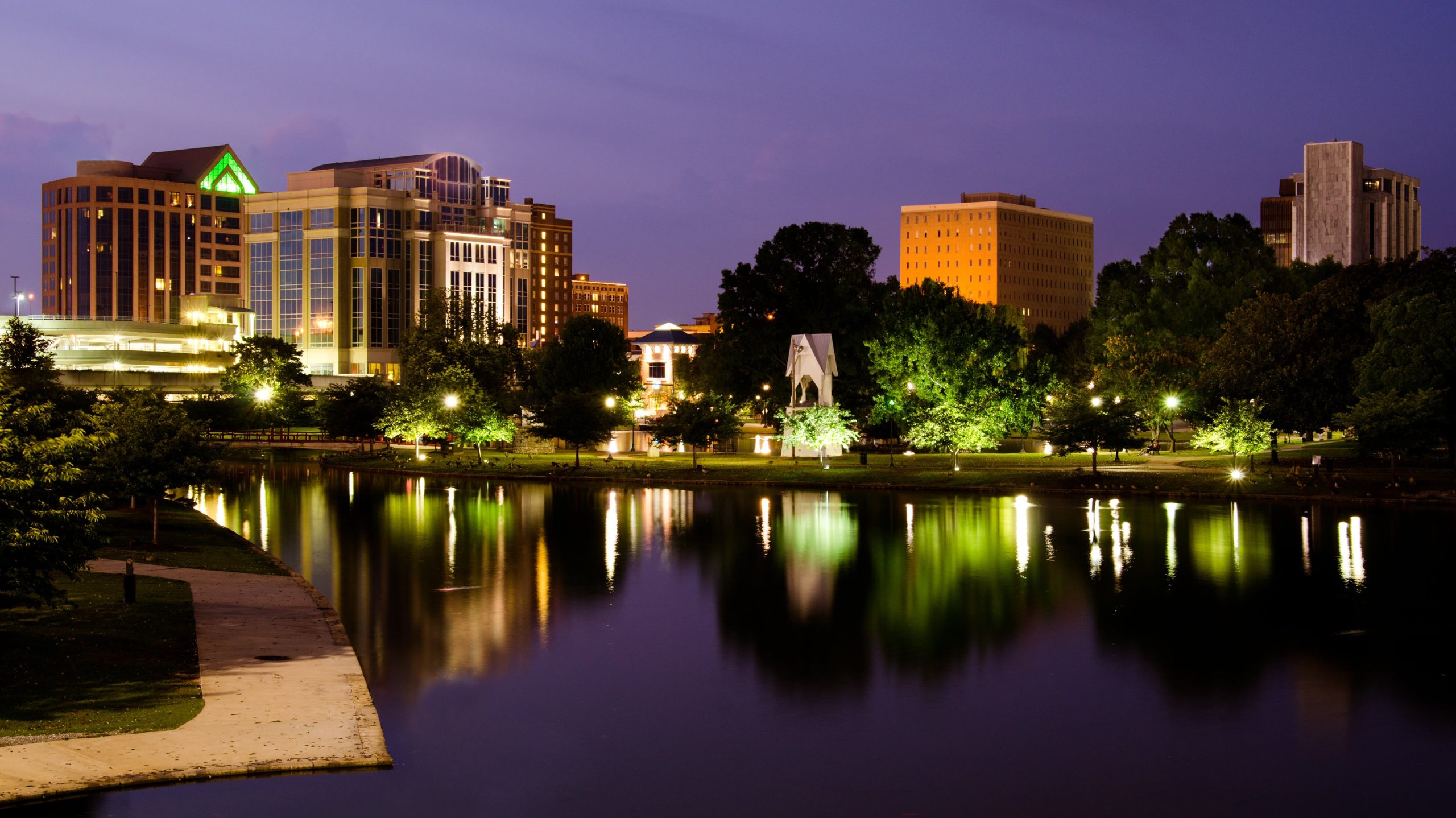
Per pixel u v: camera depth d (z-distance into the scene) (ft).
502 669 121.90
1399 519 239.91
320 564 188.55
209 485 245.24
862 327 437.58
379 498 301.02
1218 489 288.51
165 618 127.54
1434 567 181.37
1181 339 443.32
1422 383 287.69
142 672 104.99
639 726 103.60
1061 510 264.31
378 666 122.52
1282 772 93.25
